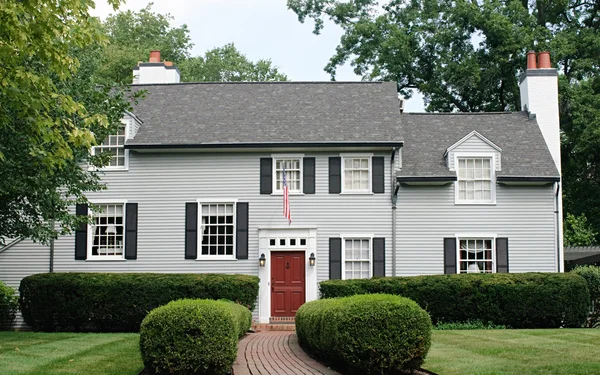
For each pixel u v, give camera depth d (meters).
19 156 15.03
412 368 11.38
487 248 23.59
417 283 20.53
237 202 23.72
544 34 33.66
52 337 16.56
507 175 23.44
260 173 23.83
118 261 23.67
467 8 33.78
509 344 14.40
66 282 20.70
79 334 17.64
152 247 23.69
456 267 23.25
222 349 11.27
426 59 36.75
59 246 23.75
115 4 12.80
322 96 26.62
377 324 11.09
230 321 11.48
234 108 25.91
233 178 23.84
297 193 23.64
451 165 23.75
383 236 23.42
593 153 31.98
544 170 23.75
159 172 23.98
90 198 23.91
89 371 11.67
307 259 23.38
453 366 11.83
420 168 23.86
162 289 20.67
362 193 23.58
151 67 28.47
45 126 13.48
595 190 33.88
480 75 34.12
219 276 21.12
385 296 11.67
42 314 20.70
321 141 23.42
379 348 11.01
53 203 16.94
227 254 23.70
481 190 23.75
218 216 23.88
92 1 12.77
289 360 13.59
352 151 23.77
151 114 25.67
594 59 34.16
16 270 23.72
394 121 24.59
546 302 19.94
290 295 23.30
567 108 32.69
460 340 15.37
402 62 36.16
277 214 23.64
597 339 15.10
